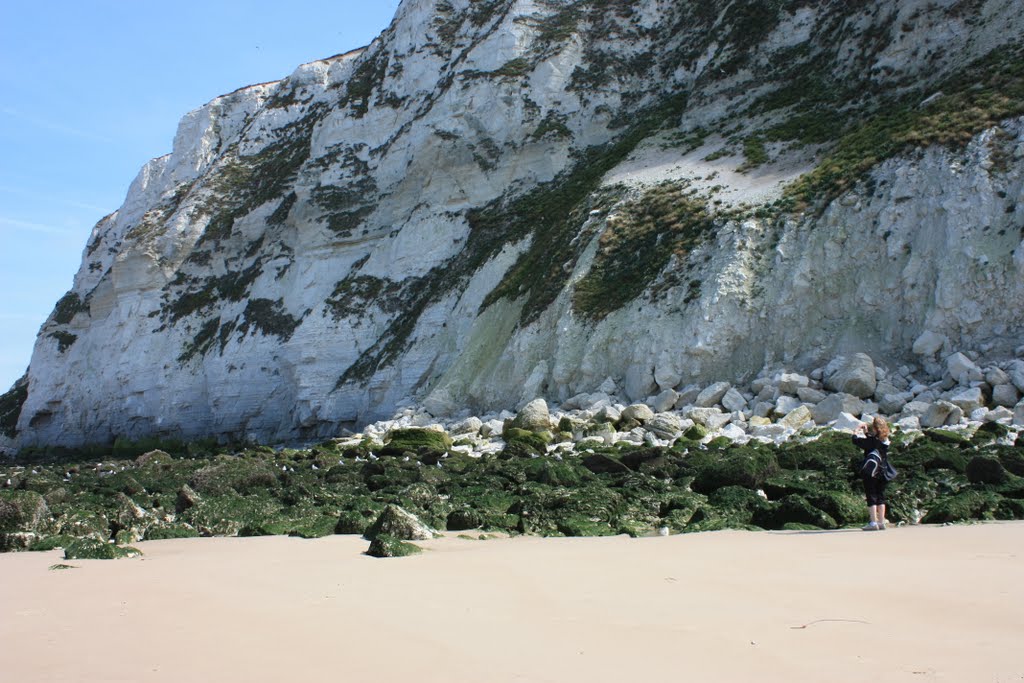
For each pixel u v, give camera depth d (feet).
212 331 185.26
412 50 186.50
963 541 30.55
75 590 27.81
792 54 137.39
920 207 88.53
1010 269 79.20
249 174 213.87
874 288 87.40
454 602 24.08
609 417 87.40
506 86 160.15
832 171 101.09
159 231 205.57
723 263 97.30
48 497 57.16
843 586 23.94
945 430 63.16
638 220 115.85
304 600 25.04
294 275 174.50
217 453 130.21
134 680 17.49
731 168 118.32
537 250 128.77
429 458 78.33
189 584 28.37
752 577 25.82
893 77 115.65
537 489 49.01
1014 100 91.66
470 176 157.99
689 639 19.30
